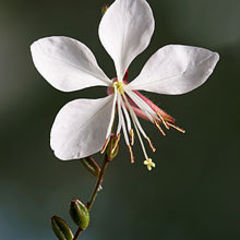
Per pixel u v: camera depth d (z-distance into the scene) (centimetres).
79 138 22
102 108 22
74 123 22
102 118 22
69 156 22
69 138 22
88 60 22
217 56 22
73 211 21
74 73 22
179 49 22
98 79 22
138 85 22
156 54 22
